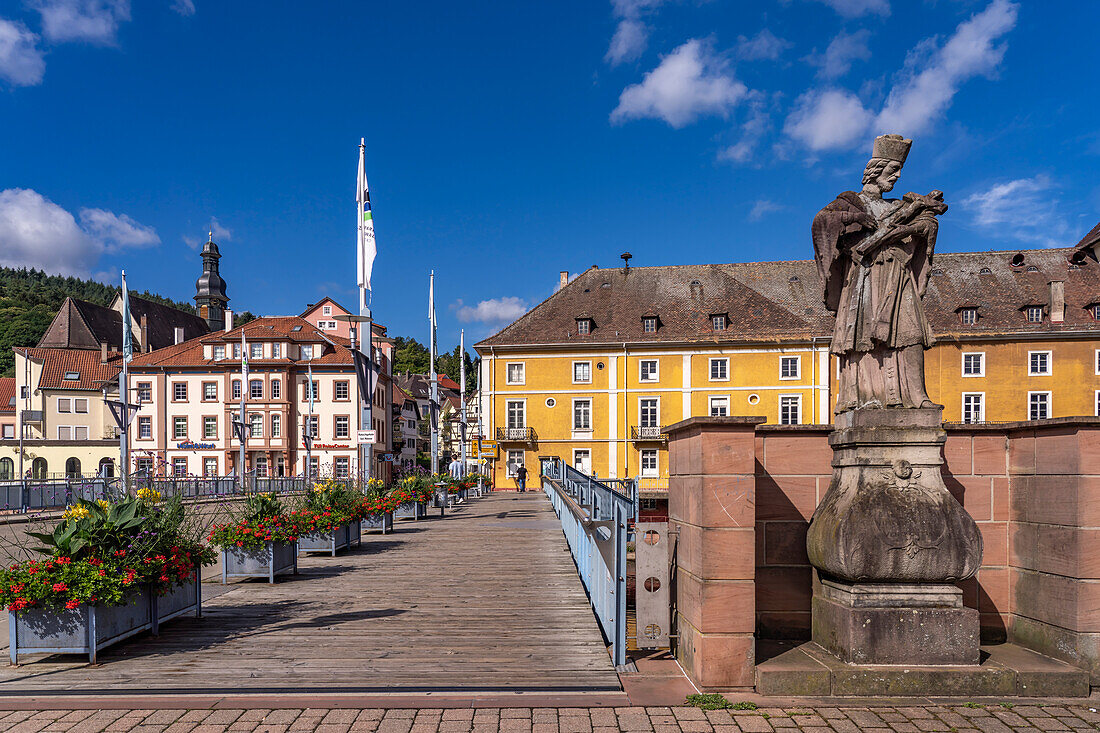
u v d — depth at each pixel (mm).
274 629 6750
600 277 48406
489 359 43688
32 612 5602
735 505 4887
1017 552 5680
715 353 41844
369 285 17016
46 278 159875
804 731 4254
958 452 5840
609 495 6168
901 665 4906
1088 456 5035
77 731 4289
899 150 5539
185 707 4680
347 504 12008
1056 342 38500
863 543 4910
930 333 5238
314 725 4363
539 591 8625
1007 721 4414
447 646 6129
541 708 4637
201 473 53750
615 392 42531
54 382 62500
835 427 5590
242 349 48344
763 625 5695
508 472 43094
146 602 6383
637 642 5578
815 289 46719
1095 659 4949
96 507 6145
